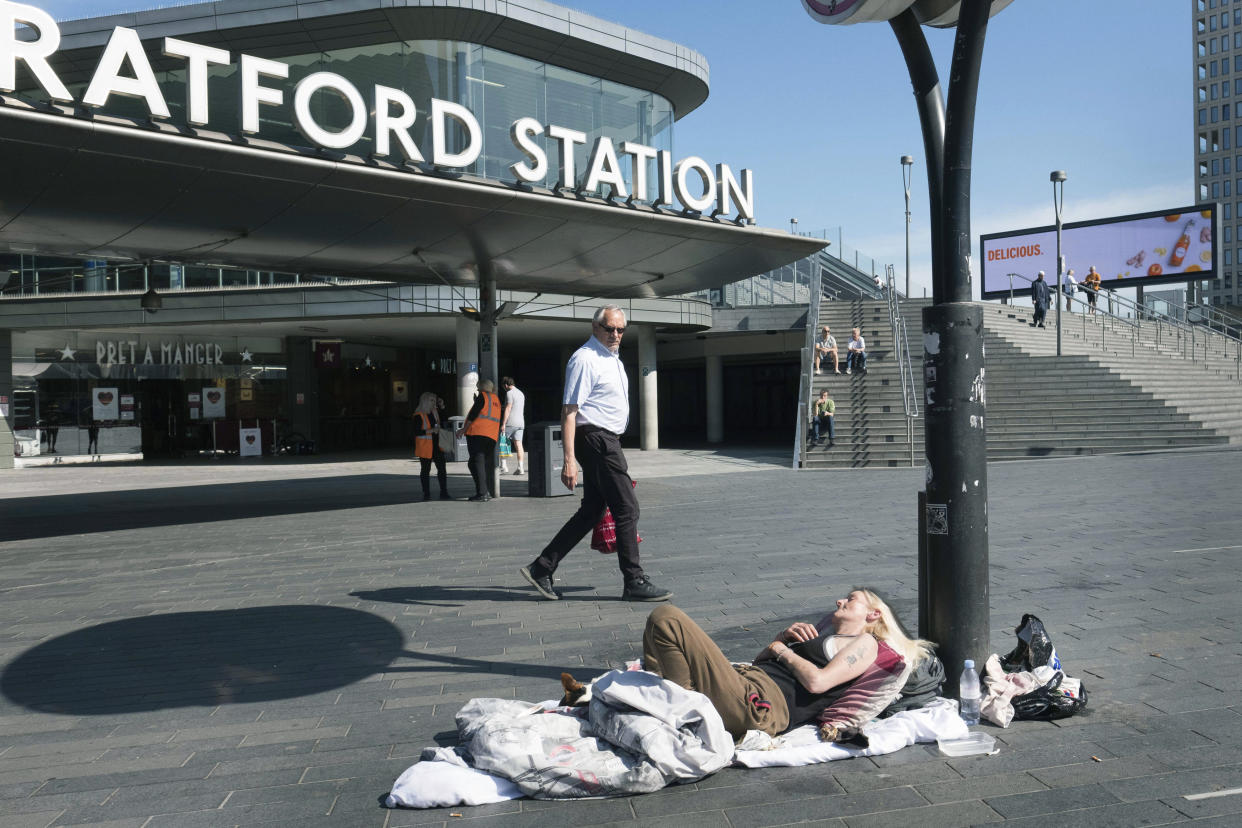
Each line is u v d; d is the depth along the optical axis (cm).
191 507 1348
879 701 356
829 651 365
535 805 312
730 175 1217
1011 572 674
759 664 373
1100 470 1434
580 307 2488
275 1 1972
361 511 1215
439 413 1352
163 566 830
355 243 1118
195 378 2888
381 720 404
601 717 334
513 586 686
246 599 675
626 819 298
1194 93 12669
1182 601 572
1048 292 2728
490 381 1366
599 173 1138
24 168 780
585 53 2217
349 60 2072
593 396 608
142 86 775
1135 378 2133
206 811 314
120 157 774
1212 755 333
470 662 489
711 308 2964
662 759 317
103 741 388
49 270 2500
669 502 1219
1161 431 1847
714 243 1214
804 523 977
